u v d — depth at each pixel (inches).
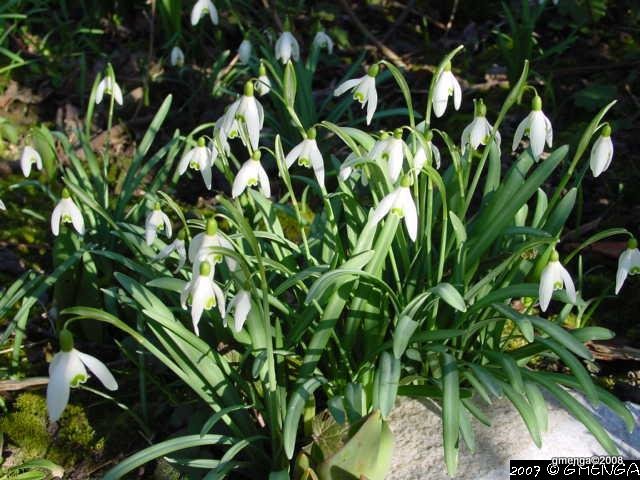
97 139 24.9
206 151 14.8
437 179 13.3
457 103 14.3
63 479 15.0
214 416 12.9
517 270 15.3
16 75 27.8
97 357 17.6
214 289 11.8
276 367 14.5
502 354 13.2
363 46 29.8
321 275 12.8
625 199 21.7
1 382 15.9
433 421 14.3
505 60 27.9
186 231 13.8
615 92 24.8
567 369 16.6
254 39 28.0
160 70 28.0
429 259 14.6
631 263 13.2
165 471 14.6
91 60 29.0
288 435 12.2
